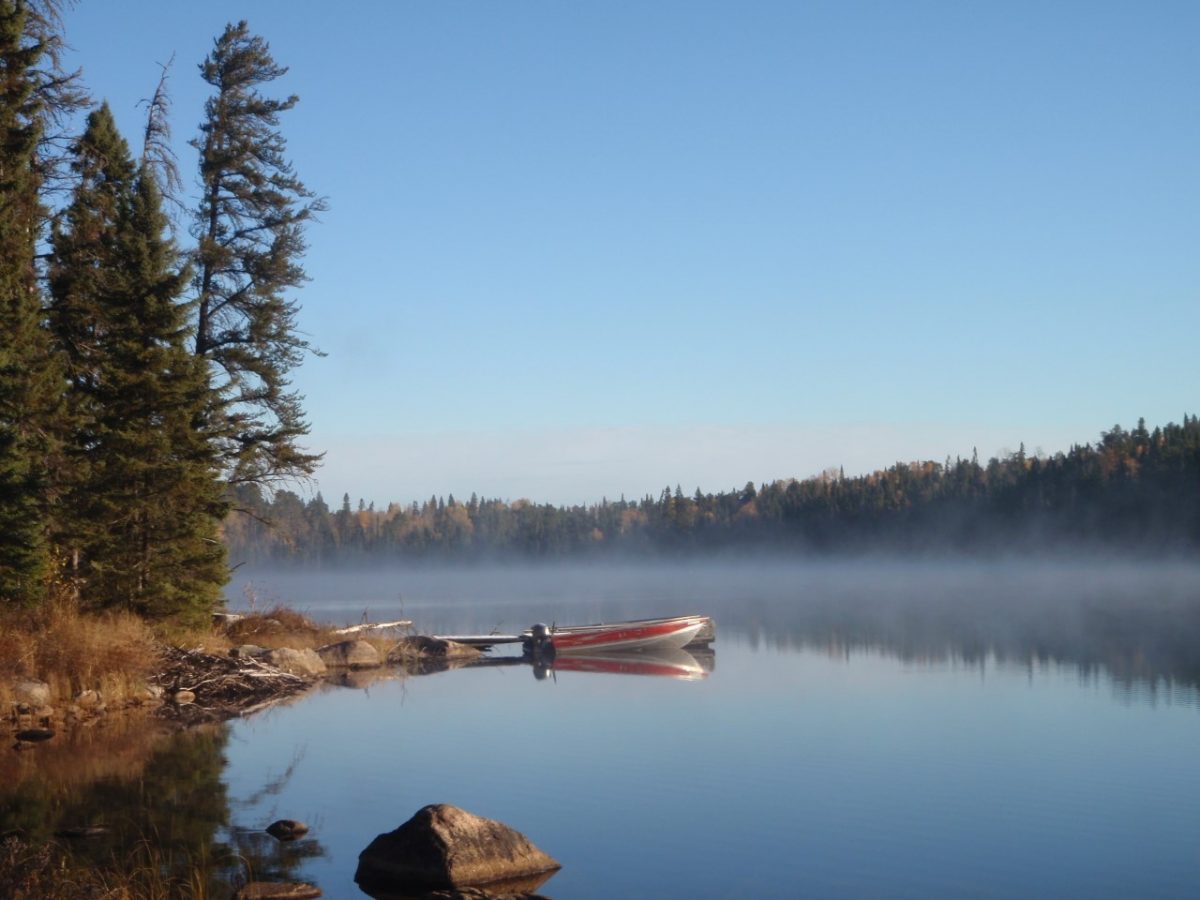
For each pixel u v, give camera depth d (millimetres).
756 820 15438
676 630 42219
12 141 26797
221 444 33781
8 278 26672
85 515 27203
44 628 24859
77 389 30047
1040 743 20891
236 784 17547
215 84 36219
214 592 31375
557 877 12945
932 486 155125
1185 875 13156
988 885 12758
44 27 27844
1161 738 21344
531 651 42500
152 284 28453
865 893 12523
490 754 20156
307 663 34250
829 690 28750
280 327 35438
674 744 21109
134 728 22984
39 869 11125
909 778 18000
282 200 35688
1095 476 129000
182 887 12172
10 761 19172
